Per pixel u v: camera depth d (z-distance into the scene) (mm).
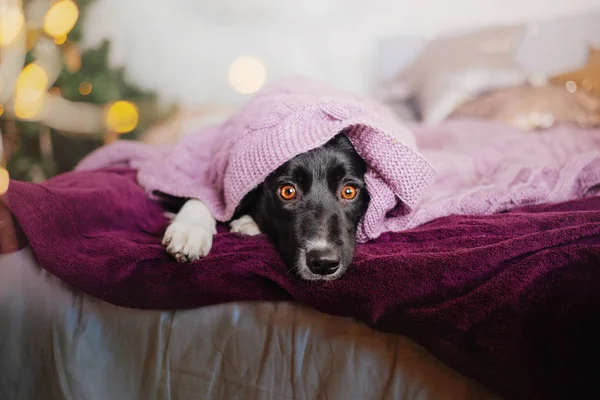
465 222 461
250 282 412
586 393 335
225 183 487
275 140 452
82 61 968
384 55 1059
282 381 407
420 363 376
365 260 406
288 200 490
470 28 1021
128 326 441
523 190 515
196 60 1133
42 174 872
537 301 348
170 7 1115
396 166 438
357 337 390
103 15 1128
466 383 367
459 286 370
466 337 357
